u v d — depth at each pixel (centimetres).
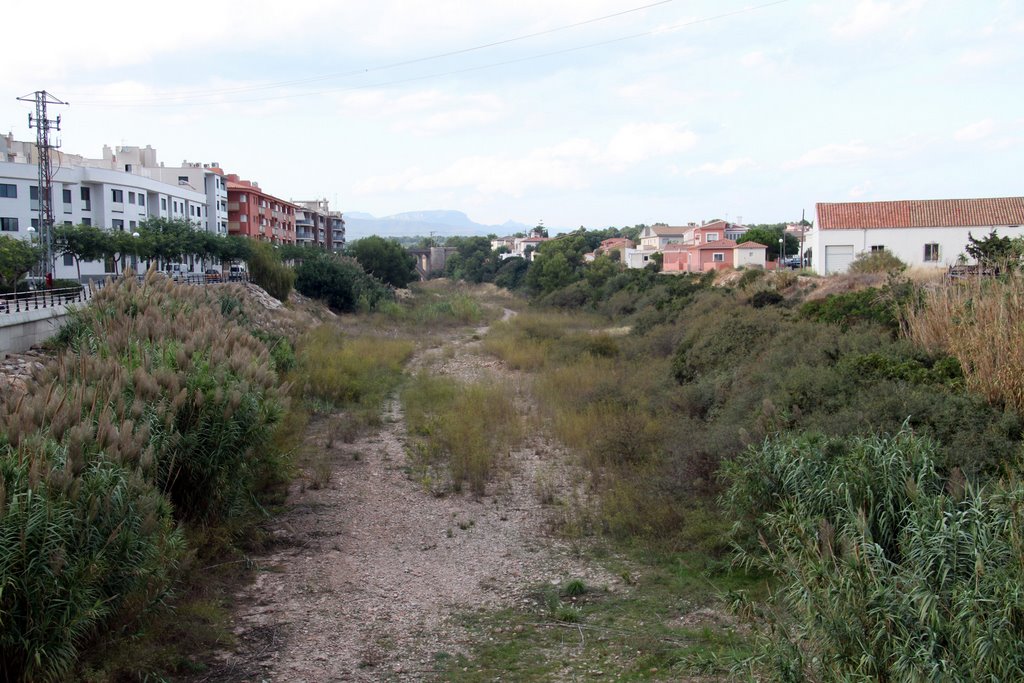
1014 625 483
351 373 2270
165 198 6556
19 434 700
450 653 690
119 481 673
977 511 584
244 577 869
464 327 4366
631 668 647
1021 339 929
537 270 7012
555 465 1346
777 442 891
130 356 1145
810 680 531
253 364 1222
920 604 510
